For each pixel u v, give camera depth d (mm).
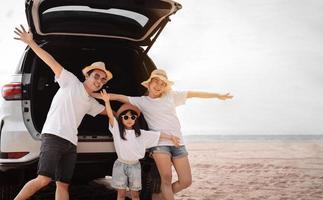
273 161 8133
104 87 4648
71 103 3611
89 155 3709
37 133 3688
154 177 4070
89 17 4113
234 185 5664
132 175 3754
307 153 9555
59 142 3494
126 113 3752
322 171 6852
